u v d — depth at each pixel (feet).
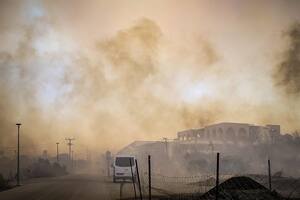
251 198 73.36
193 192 100.01
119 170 145.38
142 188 114.73
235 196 74.18
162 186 126.31
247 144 305.53
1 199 85.35
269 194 77.00
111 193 97.60
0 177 148.87
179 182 148.87
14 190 111.24
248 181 81.15
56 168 295.28
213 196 75.72
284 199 75.15
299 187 106.73
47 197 88.33
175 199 81.00
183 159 285.23
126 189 110.32
